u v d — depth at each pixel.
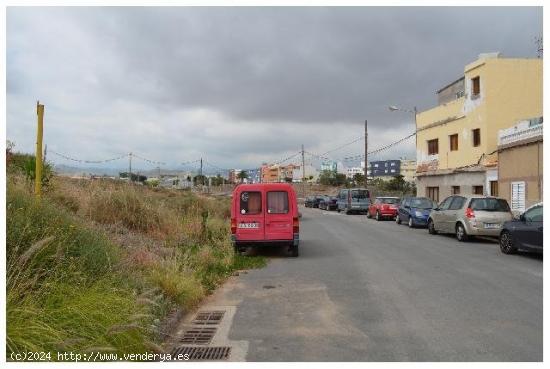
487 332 6.52
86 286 6.32
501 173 24.89
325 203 52.06
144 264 9.26
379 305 8.09
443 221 19.55
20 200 7.21
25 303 5.12
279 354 5.76
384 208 31.19
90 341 5.14
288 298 8.76
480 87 29.16
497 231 17.25
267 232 14.35
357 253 14.79
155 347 5.67
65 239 6.84
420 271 11.37
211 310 7.94
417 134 37.22
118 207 15.75
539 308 7.81
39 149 9.23
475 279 10.31
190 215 18.77
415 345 6.02
